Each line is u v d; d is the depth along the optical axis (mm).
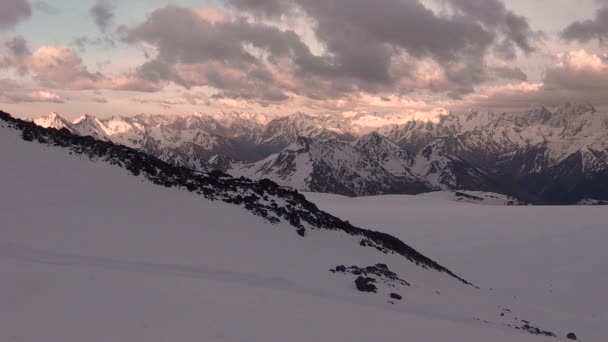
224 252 30297
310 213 48281
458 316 29531
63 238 25406
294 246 36750
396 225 122062
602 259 69250
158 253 26906
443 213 151125
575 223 101062
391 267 41250
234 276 24891
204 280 19531
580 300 53812
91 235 26828
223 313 15500
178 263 25766
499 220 120562
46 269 17109
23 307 13297
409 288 33625
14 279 15359
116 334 12375
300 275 29641
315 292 25234
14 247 21984
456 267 72188
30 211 27734
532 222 110688
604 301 52969
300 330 15289
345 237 45719
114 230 28578
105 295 15273
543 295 56562
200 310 15359
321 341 14656
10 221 25609
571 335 33125
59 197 31125
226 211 39188
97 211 30734
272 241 36094
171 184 40781
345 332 16016
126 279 17469
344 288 28516
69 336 11875
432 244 90562
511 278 64812
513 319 35688
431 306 30266
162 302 15477
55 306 13719
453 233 101875
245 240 34312
